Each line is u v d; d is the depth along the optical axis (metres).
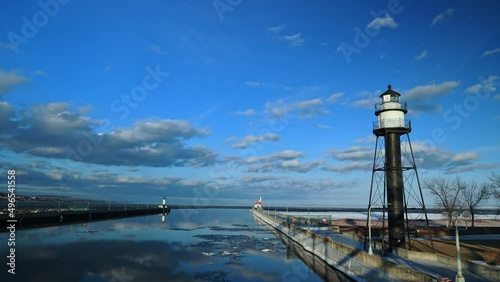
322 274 31.97
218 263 37.03
